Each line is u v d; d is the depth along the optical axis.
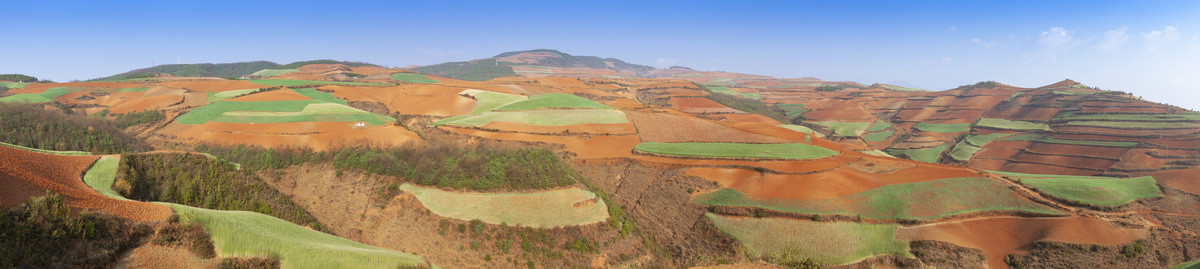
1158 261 49.31
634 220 55.25
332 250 30.34
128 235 24.94
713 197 61.22
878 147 156.62
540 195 50.38
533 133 91.31
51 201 23.92
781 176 67.00
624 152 79.56
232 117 90.00
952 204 57.66
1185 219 55.41
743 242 52.75
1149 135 123.50
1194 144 113.12
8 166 26.73
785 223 54.78
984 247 51.38
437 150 61.84
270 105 99.81
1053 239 51.25
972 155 138.88
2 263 20.36
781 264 43.47
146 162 41.44
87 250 23.09
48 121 66.75
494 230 46.03
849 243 52.00
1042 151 130.12
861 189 61.72
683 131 94.25
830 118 189.25
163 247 25.44
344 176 57.16
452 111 116.44
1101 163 115.00
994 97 192.62
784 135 105.12
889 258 50.44
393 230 46.50
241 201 42.34
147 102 105.06
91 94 112.19
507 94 131.00
